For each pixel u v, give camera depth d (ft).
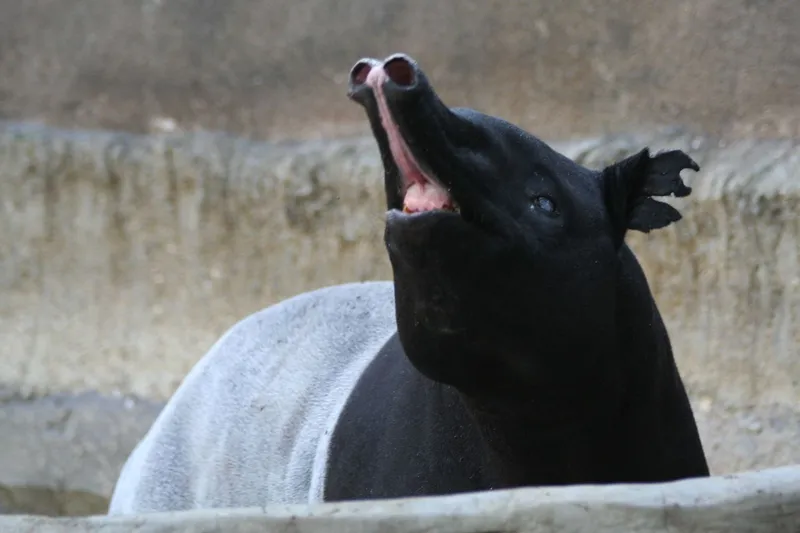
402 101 35.35
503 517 28.68
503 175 38.91
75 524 29.60
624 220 43.01
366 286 62.34
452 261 36.88
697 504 28.71
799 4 86.53
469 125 38.27
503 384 40.09
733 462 82.99
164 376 101.35
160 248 103.09
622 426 43.57
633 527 28.37
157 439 60.80
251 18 101.76
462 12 95.66
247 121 101.81
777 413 84.02
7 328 105.19
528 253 38.40
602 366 41.39
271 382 58.54
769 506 28.84
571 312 39.73
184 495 57.98
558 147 90.53
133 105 104.37
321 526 28.84
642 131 89.35
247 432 57.26
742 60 87.71
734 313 85.76
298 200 98.32
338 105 99.50
